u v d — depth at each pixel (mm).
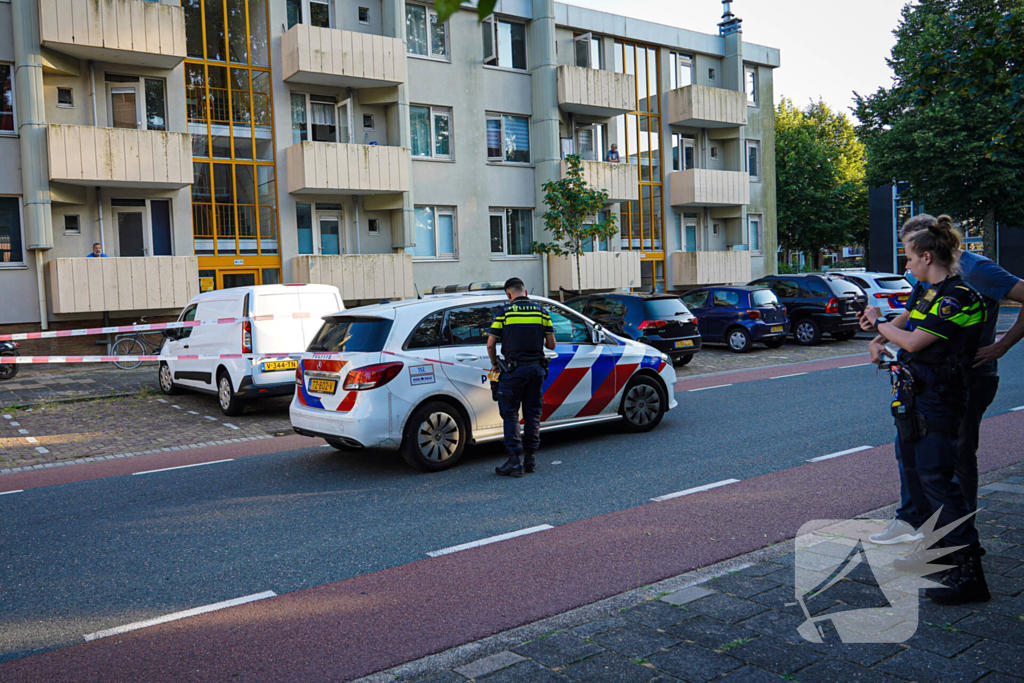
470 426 7973
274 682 3488
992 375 4387
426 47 23734
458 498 6648
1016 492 5879
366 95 22500
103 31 17750
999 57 7797
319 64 20719
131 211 19219
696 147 31156
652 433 9281
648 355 9383
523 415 7535
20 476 8281
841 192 50156
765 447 8242
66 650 3924
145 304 18219
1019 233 42062
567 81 25312
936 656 3338
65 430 10883
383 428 7449
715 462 7625
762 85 33031
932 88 8453
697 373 15781
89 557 5402
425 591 4547
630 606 4133
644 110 29250
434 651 3736
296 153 20938
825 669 3281
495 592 4484
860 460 7461
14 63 17656
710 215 31344
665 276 29750
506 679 3355
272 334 11578
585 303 17125
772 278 21891
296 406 8172
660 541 5277
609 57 28109
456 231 24281
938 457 3990
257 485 7387
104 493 7293
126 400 13500
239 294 11742
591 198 21922
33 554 5504
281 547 5477
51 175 17297
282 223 21359
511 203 25438
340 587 4676
